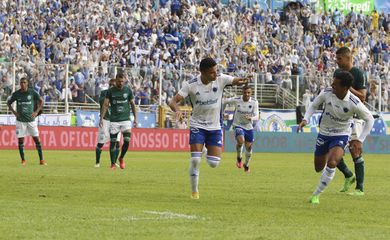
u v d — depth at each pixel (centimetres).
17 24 11200
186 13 12656
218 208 3269
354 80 4169
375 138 11144
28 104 6400
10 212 2959
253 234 2523
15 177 4838
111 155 6119
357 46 13875
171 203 3438
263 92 10656
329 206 3472
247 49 12581
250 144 6159
